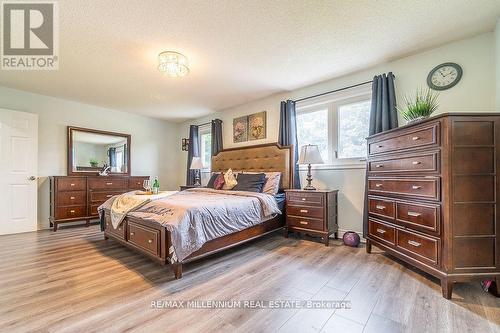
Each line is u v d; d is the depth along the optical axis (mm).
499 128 1719
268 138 4168
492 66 2293
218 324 1391
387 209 2334
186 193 3381
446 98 2521
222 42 2422
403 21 2121
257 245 2943
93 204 4090
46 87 3623
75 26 2129
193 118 5648
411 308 1553
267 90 3836
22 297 1681
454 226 1704
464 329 1342
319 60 2842
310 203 3059
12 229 3523
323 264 2309
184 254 1992
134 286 1858
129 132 5137
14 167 3551
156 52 2605
